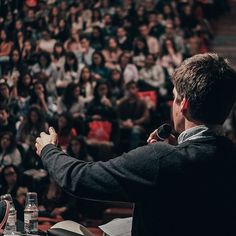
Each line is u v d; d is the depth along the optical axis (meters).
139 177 1.86
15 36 8.31
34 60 8.41
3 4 8.27
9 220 2.94
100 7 9.44
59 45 8.70
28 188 7.62
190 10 9.85
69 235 2.36
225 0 11.79
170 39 9.52
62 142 8.11
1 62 8.20
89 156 8.36
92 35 9.18
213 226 1.88
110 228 2.54
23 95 8.10
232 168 1.92
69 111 8.48
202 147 1.91
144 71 9.19
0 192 7.64
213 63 1.95
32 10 8.53
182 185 1.86
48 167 1.98
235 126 8.47
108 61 9.10
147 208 1.89
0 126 7.86
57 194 7.55
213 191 1.88
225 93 1.94
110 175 1.87
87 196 1.90
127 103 8.76
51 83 8.45
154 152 1.88
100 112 8.62
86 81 8.79
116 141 8.51
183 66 1.98
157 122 8.86
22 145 7.79
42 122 8.00
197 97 1.92
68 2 9.00
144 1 9.72
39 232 3.05
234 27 11.64
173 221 1.87
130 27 9.46
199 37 9.78
